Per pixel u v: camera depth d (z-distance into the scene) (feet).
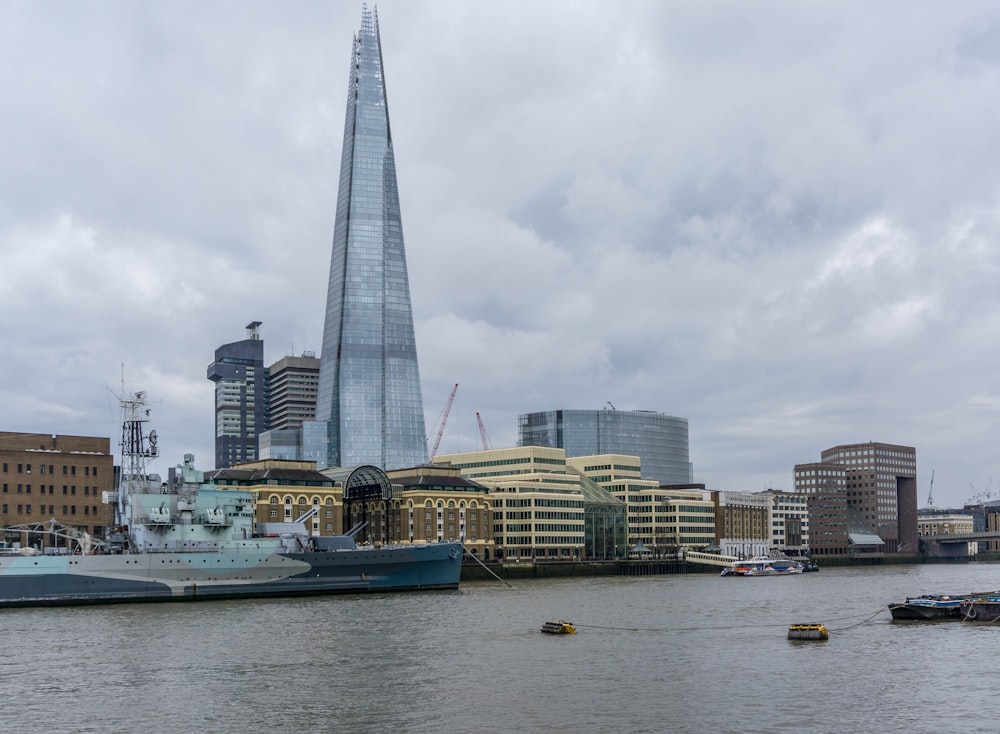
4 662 318.86
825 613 477.77
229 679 289.12
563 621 428.56
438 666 310.04
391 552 598.34
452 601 540.93
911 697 266.16
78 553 543.39
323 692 271.28
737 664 314.96
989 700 263.08
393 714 246.88
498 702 259.39
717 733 230.07
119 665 312.71
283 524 606.14
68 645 354.13
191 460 574.15
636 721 240.32
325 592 573.74
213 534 556.92
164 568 520.83
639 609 496.64
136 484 557.74
